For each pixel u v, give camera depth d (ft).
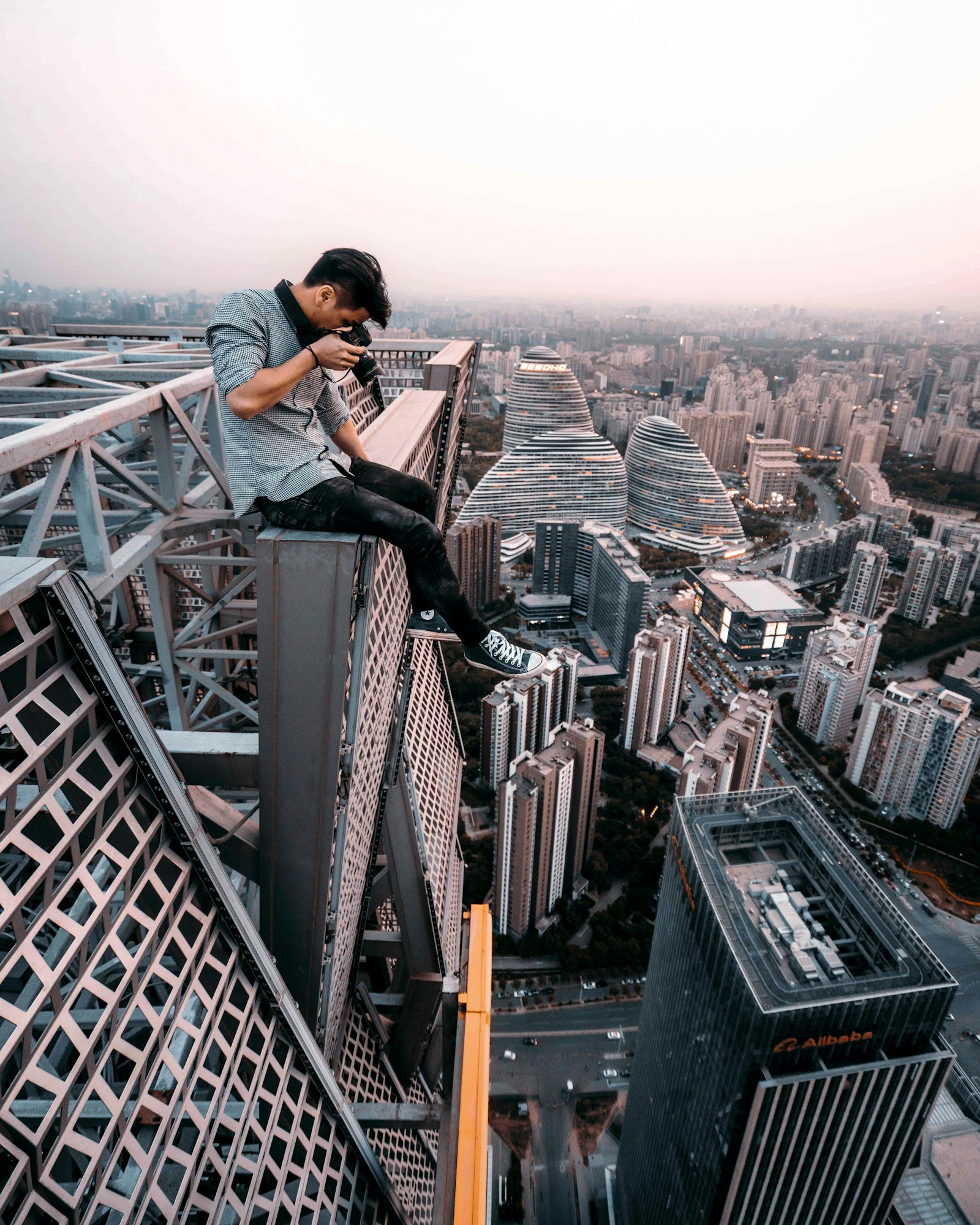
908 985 102.94
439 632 31.94
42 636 15.35
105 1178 17.60
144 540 26.89
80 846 17.06
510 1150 166.20
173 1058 20.52
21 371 29.32
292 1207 26.99
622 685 333.62
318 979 29.91
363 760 28.81
